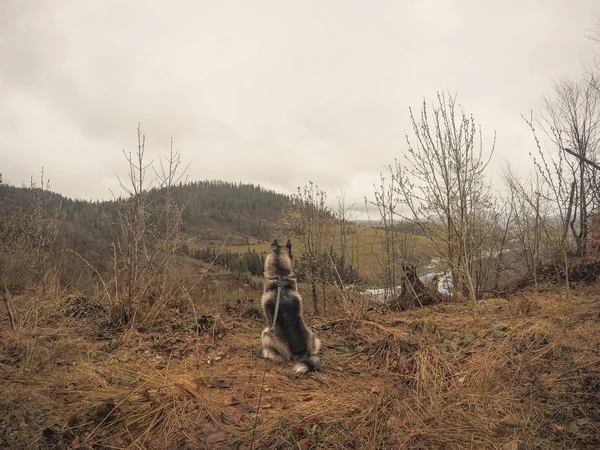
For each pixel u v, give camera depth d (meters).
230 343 6.21
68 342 5.41
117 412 3.61
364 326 6.98
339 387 4.53
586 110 12.09
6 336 5.25
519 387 4.10
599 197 8.44
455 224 9.01
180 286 8.02
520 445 3.21
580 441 3.20
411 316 7.84
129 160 6.87
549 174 7.71
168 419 3.61
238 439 3.38
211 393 4.21
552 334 5.12
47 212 13.35
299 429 3.47
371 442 3.31
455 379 4.42
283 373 5.02
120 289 7.30
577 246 10.09
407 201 9.30
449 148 8.93
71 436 3.30
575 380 4.08
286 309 5.49
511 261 10.98
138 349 5.66
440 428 3.52
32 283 9.96
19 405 3.63
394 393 4.23
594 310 6.11
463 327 6.17
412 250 11.61
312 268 12.52
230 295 11.38
